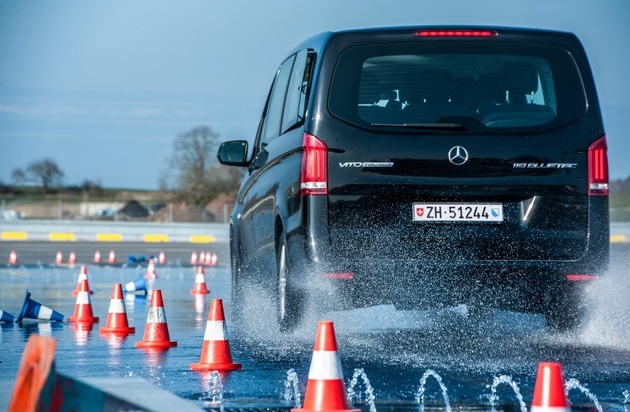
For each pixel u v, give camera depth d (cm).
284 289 2028
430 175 1862
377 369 1709
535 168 1877
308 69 1972
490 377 1628
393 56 1908
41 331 2502
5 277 5084
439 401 1430
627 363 1758
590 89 1919
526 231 1869
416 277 1852
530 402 1421
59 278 4994
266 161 2233
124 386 1491
